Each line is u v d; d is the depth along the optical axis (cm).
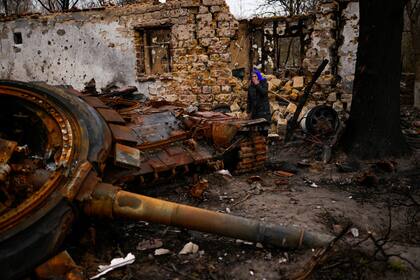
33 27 1225
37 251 271
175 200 466
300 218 406
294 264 317
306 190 510
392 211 428
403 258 300
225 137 521
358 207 440
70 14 1178
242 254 338
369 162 624
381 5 602
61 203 295
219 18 1028
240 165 564
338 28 965
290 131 793
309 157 691
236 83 1059
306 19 1006
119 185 396
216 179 522
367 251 328
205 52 1064
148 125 518
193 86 1084
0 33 1266
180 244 361
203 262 328
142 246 355
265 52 1085
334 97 985
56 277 274
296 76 1033
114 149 385
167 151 489
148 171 442
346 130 677
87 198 313
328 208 435
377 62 621
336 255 311
